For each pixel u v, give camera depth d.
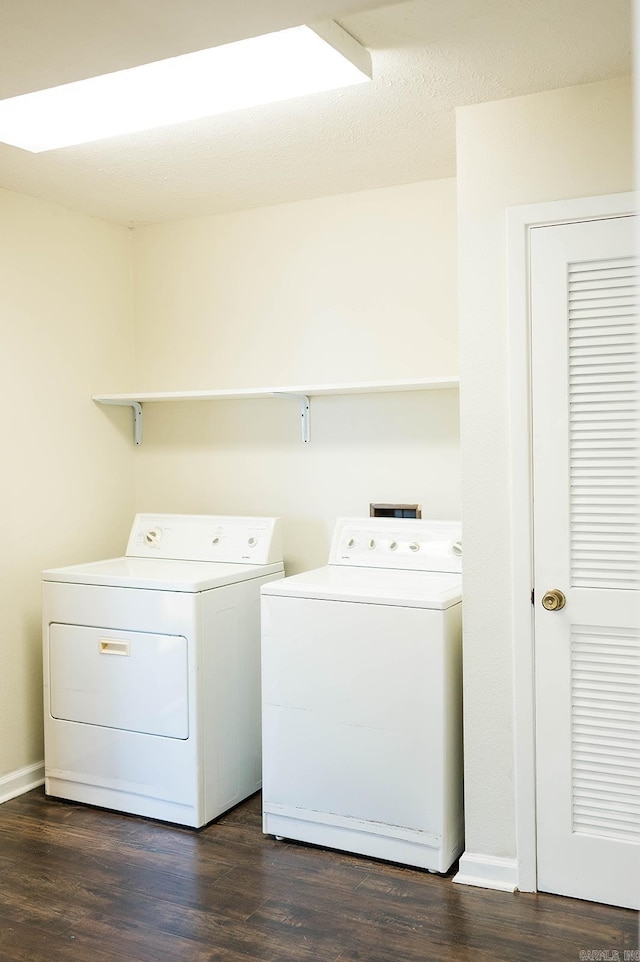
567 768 2.52
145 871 2.71
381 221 3.39
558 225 2.46
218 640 3.09
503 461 2.57
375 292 3.42
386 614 2.71
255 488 3.72
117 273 3.88
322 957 2.24
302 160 3.01
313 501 3.59
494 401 2.57
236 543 3.50
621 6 1.96
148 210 3.65
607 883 2.48
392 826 2.73
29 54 1.75
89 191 3.35
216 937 2.34
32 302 3.45
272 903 2.51
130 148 2.85
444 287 3.29
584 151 2.42
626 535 2.44
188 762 3.00
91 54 1.75
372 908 2.48
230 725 3.16
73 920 2.43
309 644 2.84
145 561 3.57
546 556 2.52
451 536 3.18
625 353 2.41
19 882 2.65
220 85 2.25
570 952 2.25
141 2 1.53
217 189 3.35
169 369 3.89
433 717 2.65
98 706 3.18
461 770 2.79
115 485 3.88
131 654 3.10
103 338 3.80
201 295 3.80
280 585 2.93
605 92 2.39
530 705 2.54
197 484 3.85
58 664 3.26
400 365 3.38
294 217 3.56
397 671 2.71
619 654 2.46
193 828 3.03
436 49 2.18
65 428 3.62
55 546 3.57
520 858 2.57
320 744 2.84
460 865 2.65
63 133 2.58
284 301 3.61
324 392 3.42
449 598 2.68
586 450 2.47
